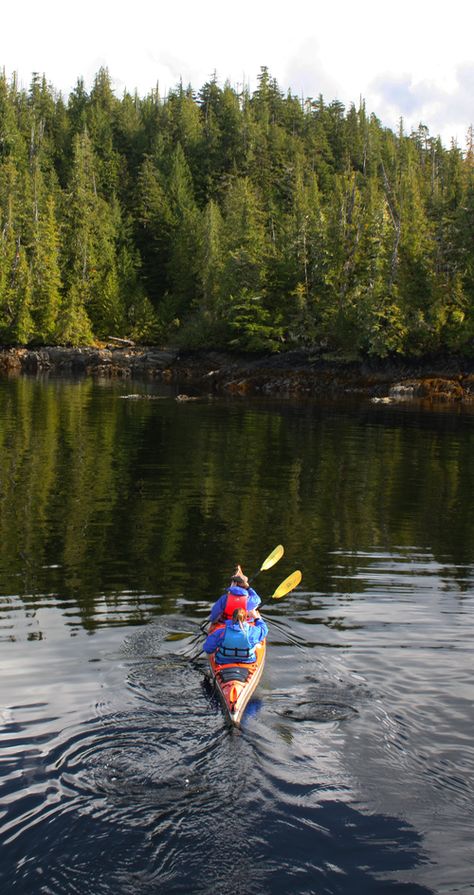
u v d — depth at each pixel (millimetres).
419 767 5867
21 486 17797
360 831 5148
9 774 5660
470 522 15250
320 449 26078
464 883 4699
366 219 67625
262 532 14094
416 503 17125
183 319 90062
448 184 81562
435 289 61688
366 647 8336
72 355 78938
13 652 8000
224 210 107438
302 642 8484
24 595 10055
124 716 6586
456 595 10391
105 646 8250
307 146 128750
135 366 75688
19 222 90875
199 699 6973
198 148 129625
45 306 83938
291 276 69812
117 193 120438
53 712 6633
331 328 64750
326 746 6148
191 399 48156
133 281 97500
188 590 10438
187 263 92500
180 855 4898
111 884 4656
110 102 153875
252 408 43000
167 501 16641
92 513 15211
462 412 43469
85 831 5086
